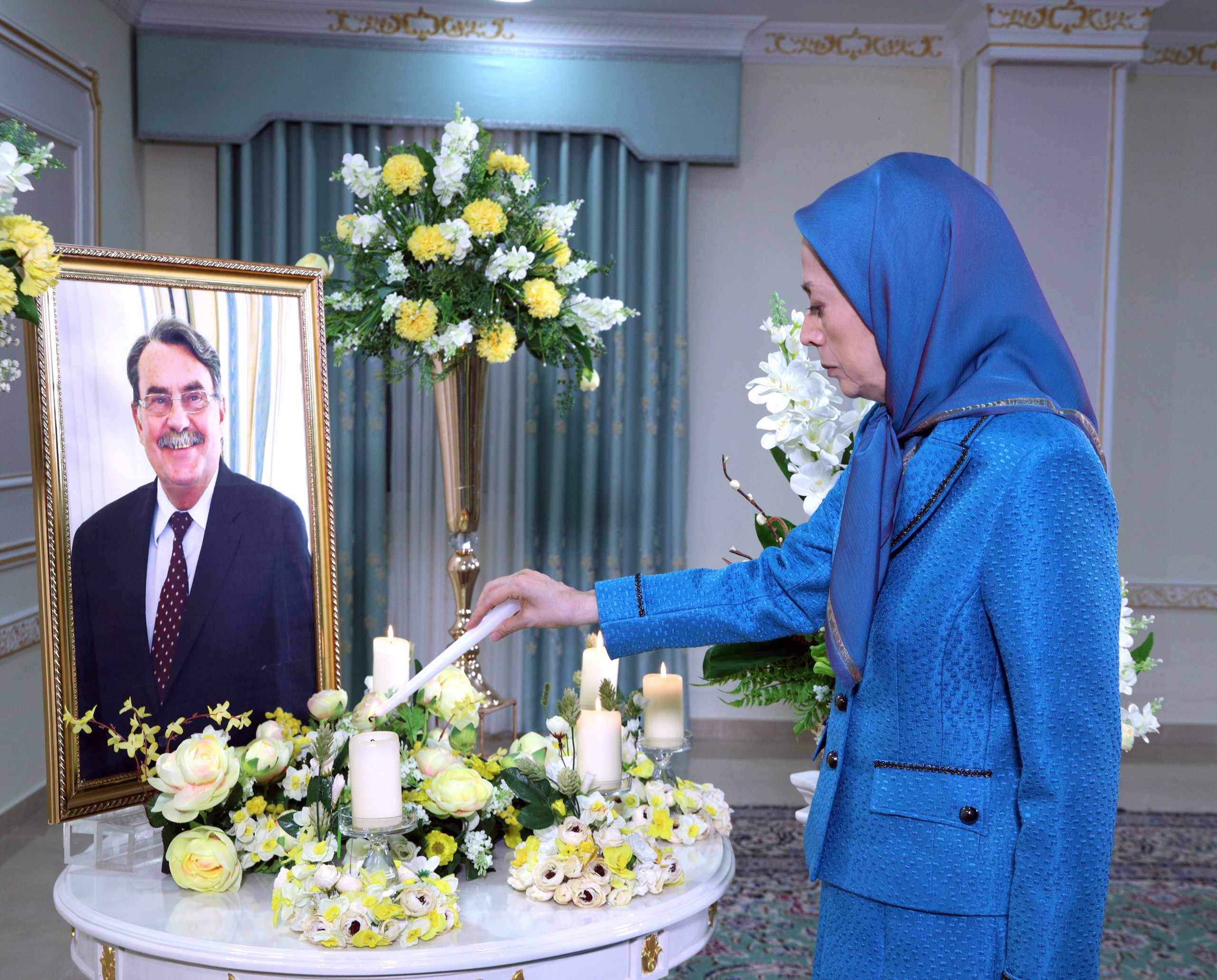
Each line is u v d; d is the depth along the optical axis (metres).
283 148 4.41
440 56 4.43
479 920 1.28
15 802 3.45
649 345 4.59
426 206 2.65
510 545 4.62
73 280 1.56
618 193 4.55
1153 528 4.86
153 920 1.27
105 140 4.09
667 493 4.69
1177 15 4.50
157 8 4.30
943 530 1.06
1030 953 0.99
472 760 1.51
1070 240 4.39
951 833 1.05
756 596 1.30
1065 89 4.38
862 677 1.13
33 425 1.50
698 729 4.81
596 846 1.36
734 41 4.50
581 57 4.46
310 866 1.27
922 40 4.66
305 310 1.85
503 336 2.55
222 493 1.71
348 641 4.50
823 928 1.17
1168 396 4.84
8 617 3.39
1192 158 4.78
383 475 4.47
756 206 4.72
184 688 1.63
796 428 1.57
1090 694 0.99
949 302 1.10
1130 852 3.50
